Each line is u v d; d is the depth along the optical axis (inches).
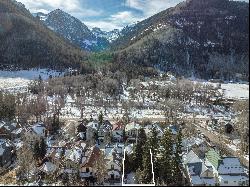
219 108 7431.1
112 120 6702.8
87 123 5915.4
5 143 4653.1
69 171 3996.1
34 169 4067.4
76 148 4534.9
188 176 3900.1
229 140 5329.7
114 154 4192.9
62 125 6245.1
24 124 6166.3
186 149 4744.1
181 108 7652.6
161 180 3567.9
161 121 6550.2
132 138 5423.2
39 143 4488.2
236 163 3816.4
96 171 4008.4
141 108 7869.1
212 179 3801.7
